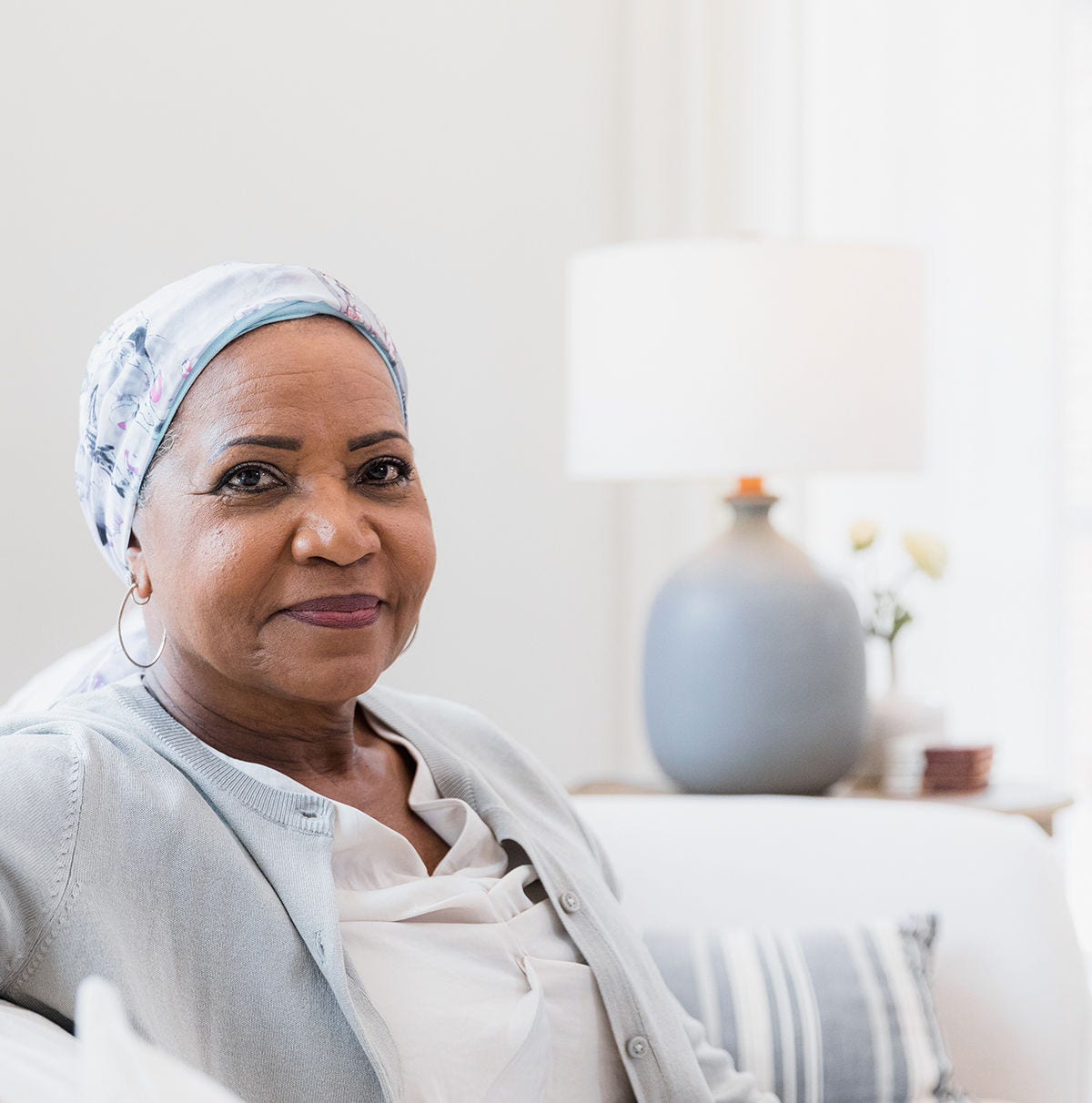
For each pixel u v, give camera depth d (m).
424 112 2.77
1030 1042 1.74
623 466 2.23
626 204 3.32
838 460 2.16
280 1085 1.03
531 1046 1.13
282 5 2.46
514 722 3.01
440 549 2.82
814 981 1.66
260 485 1.12
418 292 2.76
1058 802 2.40
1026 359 3.26
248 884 1.06
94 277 2.14
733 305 2.15
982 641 3.27
